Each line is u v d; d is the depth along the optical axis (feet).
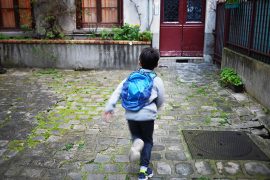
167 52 34.42
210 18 33.12
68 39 31.04
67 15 32.32
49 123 17.20
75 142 14.88
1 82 25.89
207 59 34.14
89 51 30.27
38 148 14.26
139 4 32.37
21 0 32.32
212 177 11.98
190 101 20.92
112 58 30.32
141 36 30.01
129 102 10.87
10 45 30.68
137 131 11.40
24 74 28.76
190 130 16.26
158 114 18.54
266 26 19.76
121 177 11.93
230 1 24.67
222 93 22.66
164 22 33.81
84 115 18.45
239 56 23.75
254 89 20.97
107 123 17.22
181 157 13.46
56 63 30.89
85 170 12.43
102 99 21.49
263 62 20.06
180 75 28.25
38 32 32.63
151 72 11.27
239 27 24.67
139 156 10.45
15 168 12.57
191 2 33.40
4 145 14.55
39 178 11.89
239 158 13.37
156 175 12.07
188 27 33.88
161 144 14.69
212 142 14.87
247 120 17.61
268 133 16.05
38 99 21.42
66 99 21.43
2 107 19.75
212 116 18.25
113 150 14.08
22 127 16.62
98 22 32.99
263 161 13.15
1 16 32.94
